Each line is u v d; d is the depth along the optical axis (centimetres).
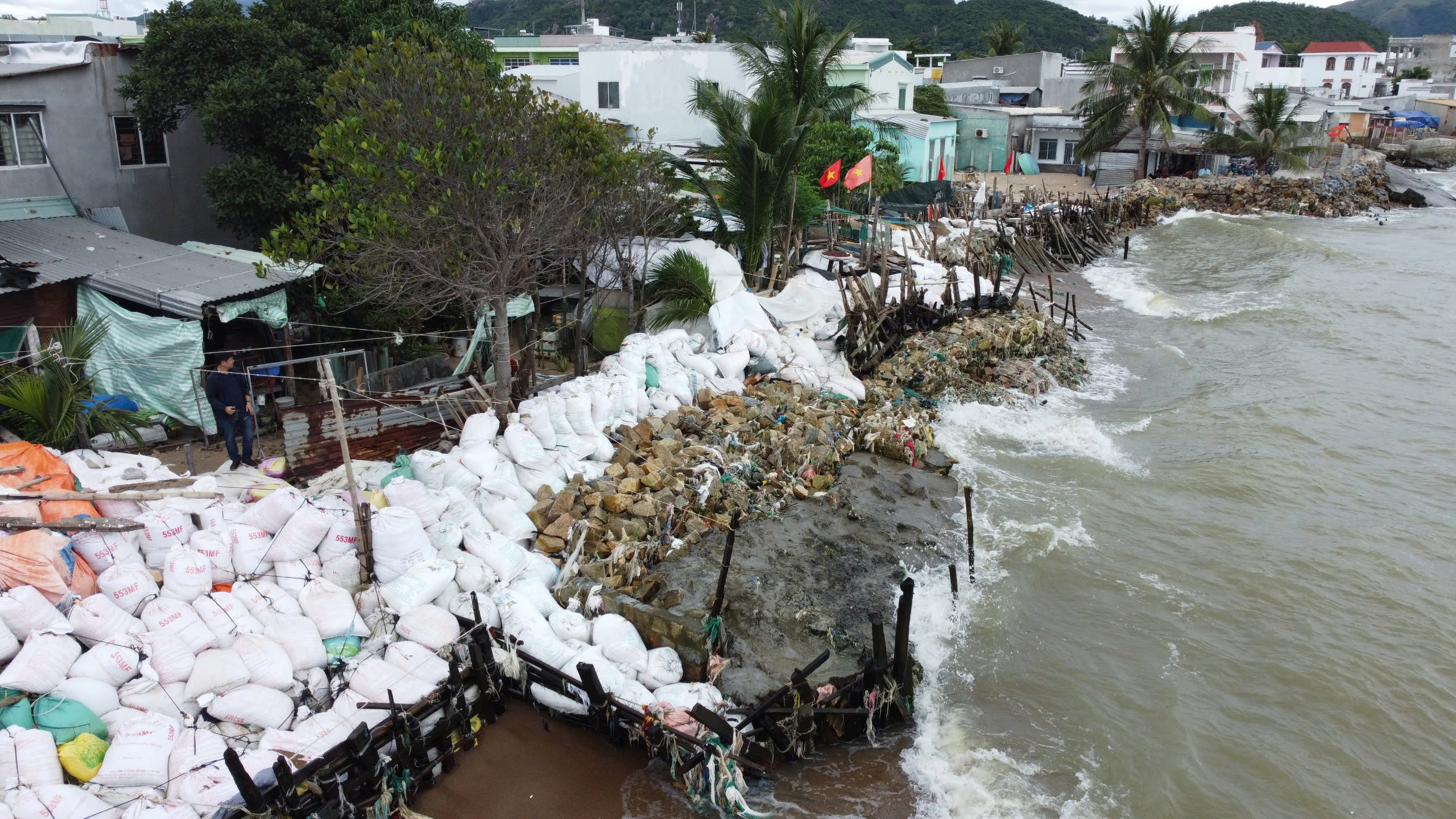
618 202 1806
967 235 3225
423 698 955
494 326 1658
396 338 1880
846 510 1520
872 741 1062
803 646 1155
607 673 1039
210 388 1312
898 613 1049
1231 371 2438
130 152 2086
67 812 762
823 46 2941
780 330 2095
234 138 1927
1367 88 10788
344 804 858
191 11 1964
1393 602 1375
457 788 962
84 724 826
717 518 1400
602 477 1391
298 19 2023
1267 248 4116
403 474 1266
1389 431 2020
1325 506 1670
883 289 2266
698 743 949
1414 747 1092
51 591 892
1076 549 1496
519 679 1047
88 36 3067
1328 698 1166
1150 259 4028
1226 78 7356
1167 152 5828
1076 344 2711
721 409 1706
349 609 998
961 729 1086
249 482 1223
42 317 1549
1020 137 6284
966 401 2112
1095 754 1056
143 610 931
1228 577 1432
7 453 1023
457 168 1377
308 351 1845
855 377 2119
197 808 800
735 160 2217
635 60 3638
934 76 7938
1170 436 1991
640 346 1689
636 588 1173
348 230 1620
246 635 943
